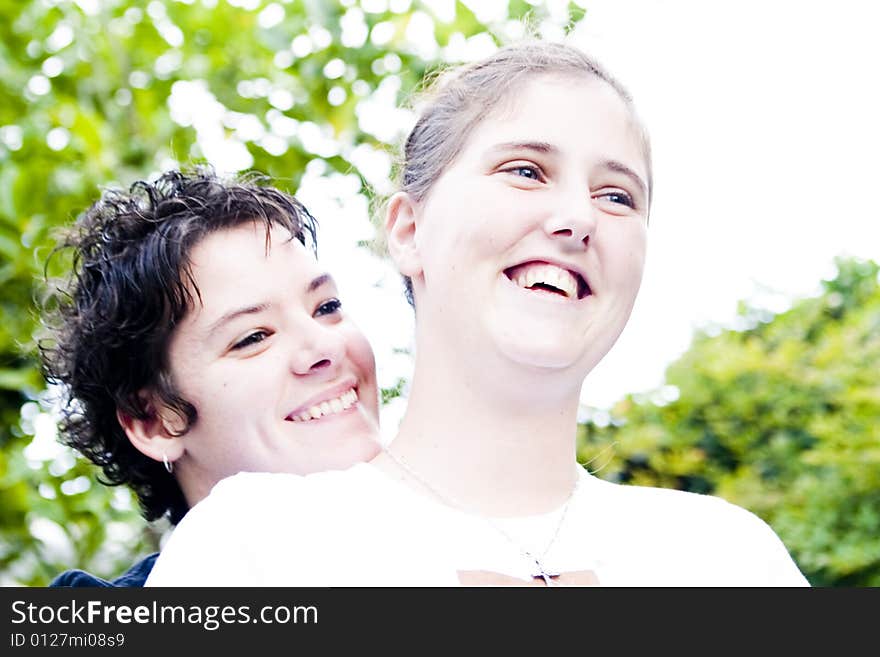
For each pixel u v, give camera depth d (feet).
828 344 13.32
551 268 5.52
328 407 7.33
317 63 13.41
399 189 6.47
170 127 13.03
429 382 5.75
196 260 7.30
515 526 5.51
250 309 7.22
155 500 8.20
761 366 13.44
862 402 12.53
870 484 12.13
